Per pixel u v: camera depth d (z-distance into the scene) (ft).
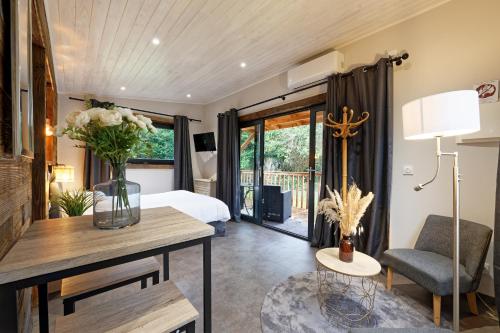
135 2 6.68
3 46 2.75
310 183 11.21
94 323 2.91
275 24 7.91
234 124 15.02
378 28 8.29
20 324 3.68
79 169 14.51
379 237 8.12
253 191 14.75
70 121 3.41
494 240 5.02
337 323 5.42
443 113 4.18
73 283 3.86
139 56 10.05
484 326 5.35
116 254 2.85
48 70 8.60
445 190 7.03
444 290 5.24
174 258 9.09
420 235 7.10
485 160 6.32
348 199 6.06
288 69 11.73
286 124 14.78
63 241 3.04
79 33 8.20
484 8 6.32
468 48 6.57
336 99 9.30
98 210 3.69
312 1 6.81
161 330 2.85
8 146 2.82
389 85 7.81
